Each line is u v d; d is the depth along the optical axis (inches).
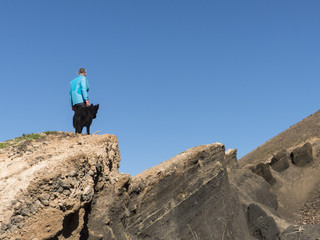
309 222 1048.2
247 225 850.8
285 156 1391.5
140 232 527.8
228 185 791.1
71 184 365.4
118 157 529.7
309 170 1374.3
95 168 418.0
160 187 587.2
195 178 669.9
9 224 313.9
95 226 424.5
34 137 477.7
